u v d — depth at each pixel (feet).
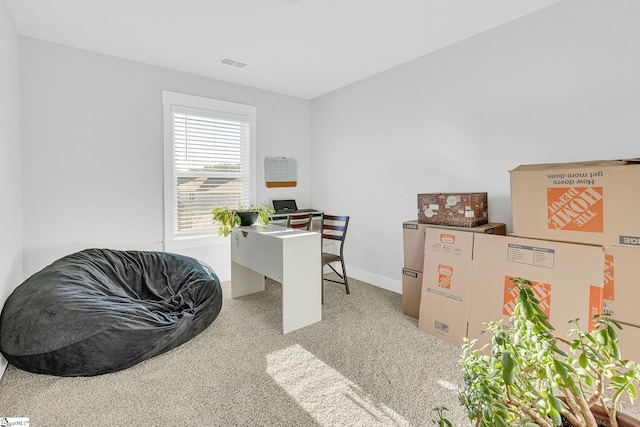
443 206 8.23
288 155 14.25
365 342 7.63
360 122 12.35
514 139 8.02
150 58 10.18
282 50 9.64
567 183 6.07
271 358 6.91
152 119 10.72
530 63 7.66
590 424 2.18
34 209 8.84
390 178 11.32
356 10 7.48
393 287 11.41
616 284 5.60
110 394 5.67
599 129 6.70
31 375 6.15
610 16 6.47
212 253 12.27
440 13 7.63
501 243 6.86
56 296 6.22
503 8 7.40
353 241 12.96
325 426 4.98
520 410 2.26
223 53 9.84
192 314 7.59
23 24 8.04
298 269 8.30
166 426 4.96
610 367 2.32
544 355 2.18
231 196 12.73
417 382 6.07
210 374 6.31
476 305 7.11
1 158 6.57
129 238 10.43
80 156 9.51
